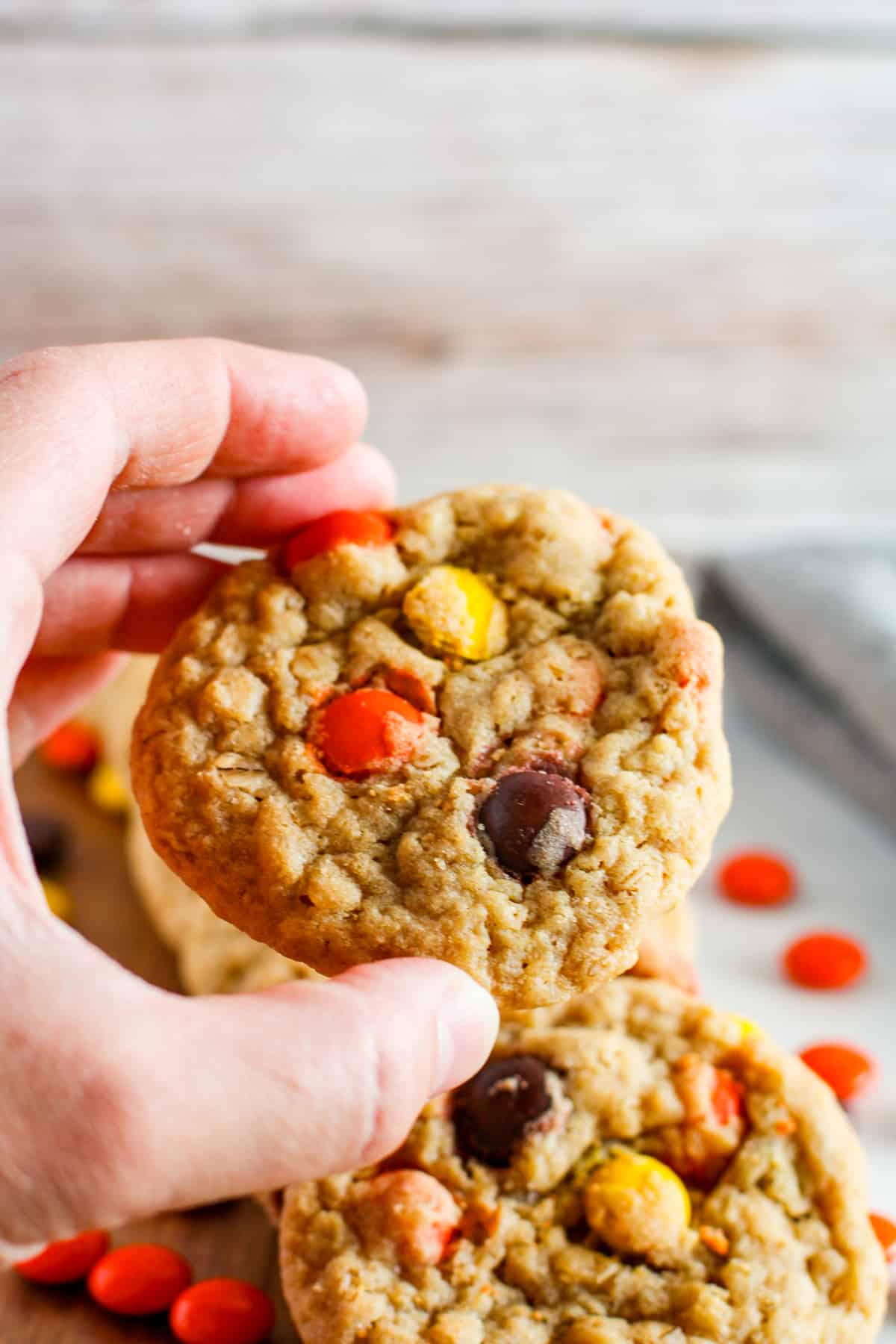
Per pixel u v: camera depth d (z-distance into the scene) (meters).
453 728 0.24
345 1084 0.21
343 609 0.25
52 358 0.24
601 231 0.46
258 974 0.29
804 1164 0.26
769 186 0.45
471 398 0.47
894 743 0.37
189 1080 0.20
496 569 0.26
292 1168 0.21
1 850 0.21
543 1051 0.27
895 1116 0.31
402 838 0.23
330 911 0.23
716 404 0.47
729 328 0.47
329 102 0.44
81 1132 0.20
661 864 0.23
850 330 0.47
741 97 0.45
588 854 0.23
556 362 0.47
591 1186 0.26
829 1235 0.25
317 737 0.24
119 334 0.46
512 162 0.45
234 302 0.46
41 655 0.29
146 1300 0.28
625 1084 0.26
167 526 0.28
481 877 0.23
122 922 0.34
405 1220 0.25
